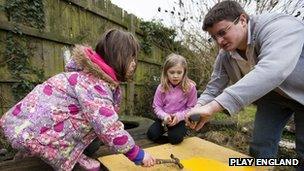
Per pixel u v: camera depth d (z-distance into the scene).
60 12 2.86
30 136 1.23
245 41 1.40
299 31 1.26
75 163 1.33
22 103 1.30
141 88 4.56
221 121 3.17
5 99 2.41
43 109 1.26
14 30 2.38
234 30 1.33
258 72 1.18
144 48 4.58
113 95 1.38
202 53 4.39
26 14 2.51
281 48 1.20
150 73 4.79
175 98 2.15
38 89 1.33
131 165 1.40
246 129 2.96
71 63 1.38
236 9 1.33
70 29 3.01
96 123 1.22
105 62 1.33
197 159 1.51
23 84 2.50
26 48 2.52
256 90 1.17
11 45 2.41
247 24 1.37
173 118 1.95
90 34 3.33
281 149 2.49
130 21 4.18
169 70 2.14
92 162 1.38
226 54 1.69
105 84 1.29
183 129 1.87
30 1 2.53
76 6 3.08
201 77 4.45
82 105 1.24
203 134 2.86
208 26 1.35
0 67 2.36
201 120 1.29
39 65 2.65
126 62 1.34
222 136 2.80
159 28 4.84
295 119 1.55
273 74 1.16
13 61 2.44
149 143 2.04
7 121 1.29
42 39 2.66
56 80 1.33
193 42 4.48
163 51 5.18
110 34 1.35
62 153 1.27
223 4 1.35
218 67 1.80
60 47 2.89
